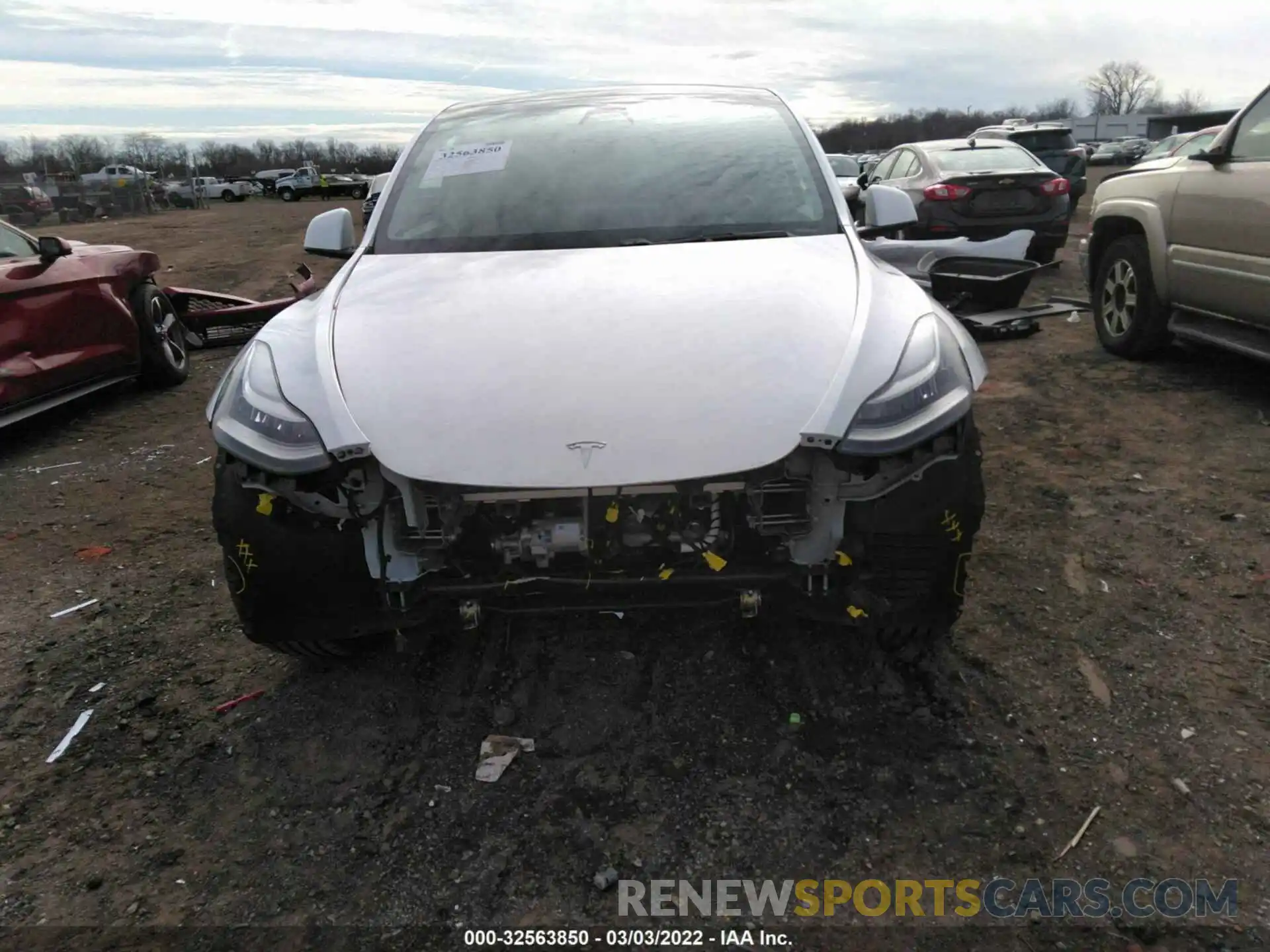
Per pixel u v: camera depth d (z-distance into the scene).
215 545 3.97
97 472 5.07
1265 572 3.21
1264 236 4.59
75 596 3.56
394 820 2.27
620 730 2.55
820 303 2.51
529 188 3.26
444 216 3.21
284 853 2.19
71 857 2.21
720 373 2.27
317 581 2.38
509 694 2.73
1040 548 3.49
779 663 2.79
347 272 2.99
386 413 2.25
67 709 2.80
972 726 2.50
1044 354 6.32
